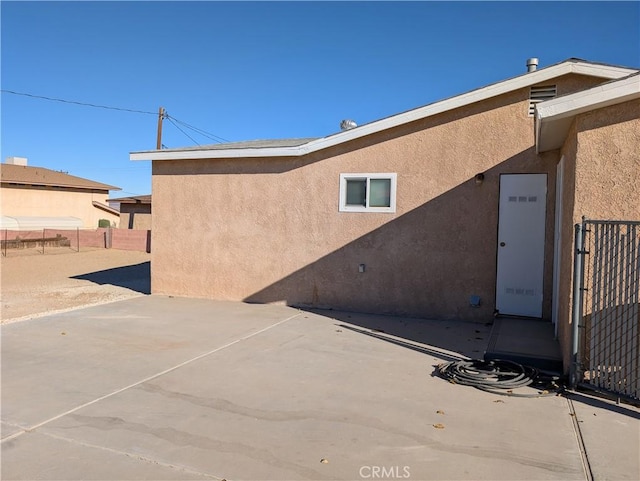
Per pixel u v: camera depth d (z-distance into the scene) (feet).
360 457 13.03
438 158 31.09
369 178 32.86
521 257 29.53
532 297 29.35
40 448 13.58
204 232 38.37
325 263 34.35
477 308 30.45
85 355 22.72
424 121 31.32
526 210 29.32
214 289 38.17
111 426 15.01
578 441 13.87
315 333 27.22
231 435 14.38
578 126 18.34
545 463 12.65
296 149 34.24
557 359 20.51
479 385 18.28
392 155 32.19
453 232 30.89
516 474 12.12
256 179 36.40
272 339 25.82
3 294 42.09
